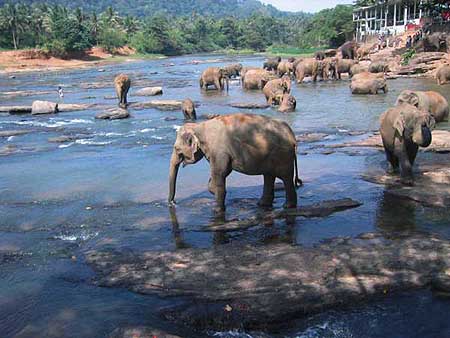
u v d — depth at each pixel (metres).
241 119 8.64
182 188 10.69
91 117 22.62
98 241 7.96
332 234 7.80
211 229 8.23
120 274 6.68
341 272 6.35
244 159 8.62
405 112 10.13
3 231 8.58
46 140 17.41
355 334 5.30
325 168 11.93
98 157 14.34
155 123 20.19
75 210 9.55
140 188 10.88
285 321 5.55
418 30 47.56
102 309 5.89
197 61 84.69
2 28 91.19
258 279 6.29
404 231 7.77
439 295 5.86
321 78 40.34
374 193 9.77
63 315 5.80
